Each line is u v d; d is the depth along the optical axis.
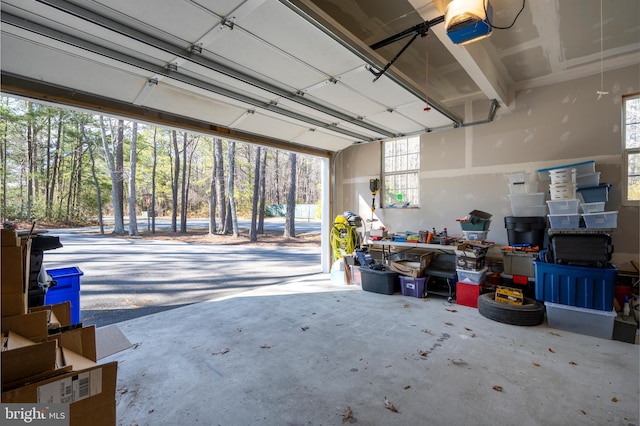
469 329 3.25
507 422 1.81
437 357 2.63
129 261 7.93
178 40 2.35
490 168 4.69
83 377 1.15
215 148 14.59
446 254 4.86
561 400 2.02
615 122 3.78
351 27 3.21
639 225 3.63
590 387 2.17
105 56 2.42
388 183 5.90
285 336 3.12
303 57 2.67
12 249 1.32
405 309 3.96
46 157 14.22
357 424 1.81
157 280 5.91
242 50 2.53
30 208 13.41
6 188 12.95
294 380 2.29
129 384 2.25
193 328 3.36
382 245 5.25
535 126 4.32
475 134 4.83
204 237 13.53
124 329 3.33
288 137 5.04
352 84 3.24
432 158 5.26
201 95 3.37
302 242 12.71
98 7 1.94
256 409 1.96
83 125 13.27
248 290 5.07
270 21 2.15
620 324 2.94
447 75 4.30
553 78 4.18
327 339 3.03
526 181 4.05
